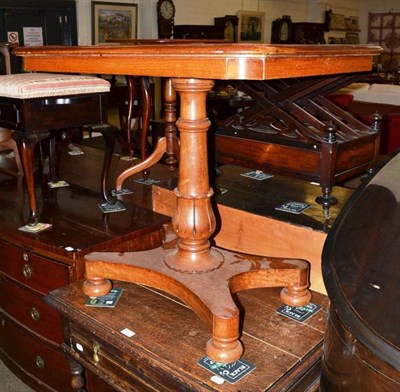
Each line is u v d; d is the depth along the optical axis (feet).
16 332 5.66
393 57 35.40
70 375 5.14
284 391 3.23
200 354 3.52
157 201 6.15
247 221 5.17
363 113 13.88
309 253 4.71
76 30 19.19
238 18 25.27
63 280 4.83
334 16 32.17
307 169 4.98
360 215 3.20
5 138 7.38
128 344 3.67
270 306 4.18
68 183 7.20
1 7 16.94
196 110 3.84
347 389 2.49
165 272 4.01
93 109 5.84
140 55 3.46
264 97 5.47
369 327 2.35
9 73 7.80
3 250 5.46
